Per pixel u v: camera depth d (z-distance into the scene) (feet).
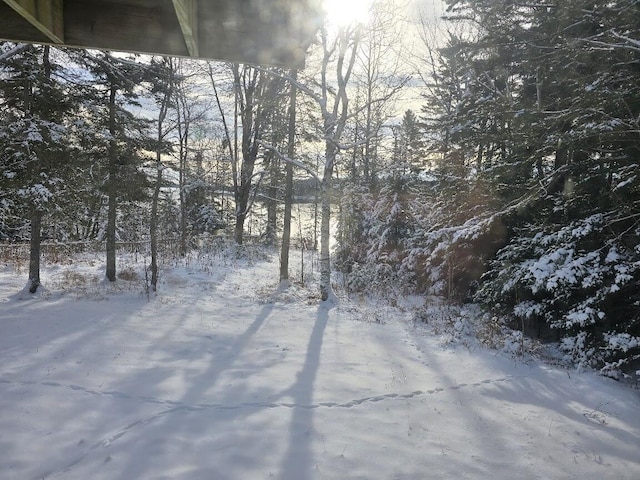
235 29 6.48
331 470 17.66
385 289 52.29
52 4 5.80
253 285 53.11
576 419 23.34
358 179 71.00
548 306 35.29
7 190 43.09
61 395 22.68
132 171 48.32
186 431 19.95
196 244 79.56
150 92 51.01
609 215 31.83
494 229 43.57
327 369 28.27
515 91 48.80
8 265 57.31
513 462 19.06
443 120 70.85
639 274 29.96
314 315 41.39
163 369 26.81
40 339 30.78
